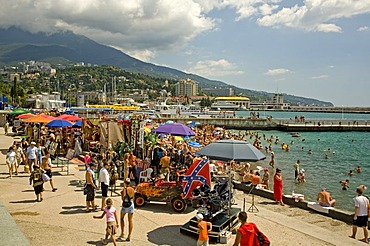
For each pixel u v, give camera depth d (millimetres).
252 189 17719
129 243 9969
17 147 20250
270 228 12023
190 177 12305
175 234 10820
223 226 10789
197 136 44844
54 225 11156
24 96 119750
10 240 6480
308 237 11219
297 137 67688
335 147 52156
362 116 192875
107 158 19781
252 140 60375
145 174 17000
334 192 22938
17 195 14758
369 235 11906
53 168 21406
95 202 14023
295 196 15664
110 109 64438
